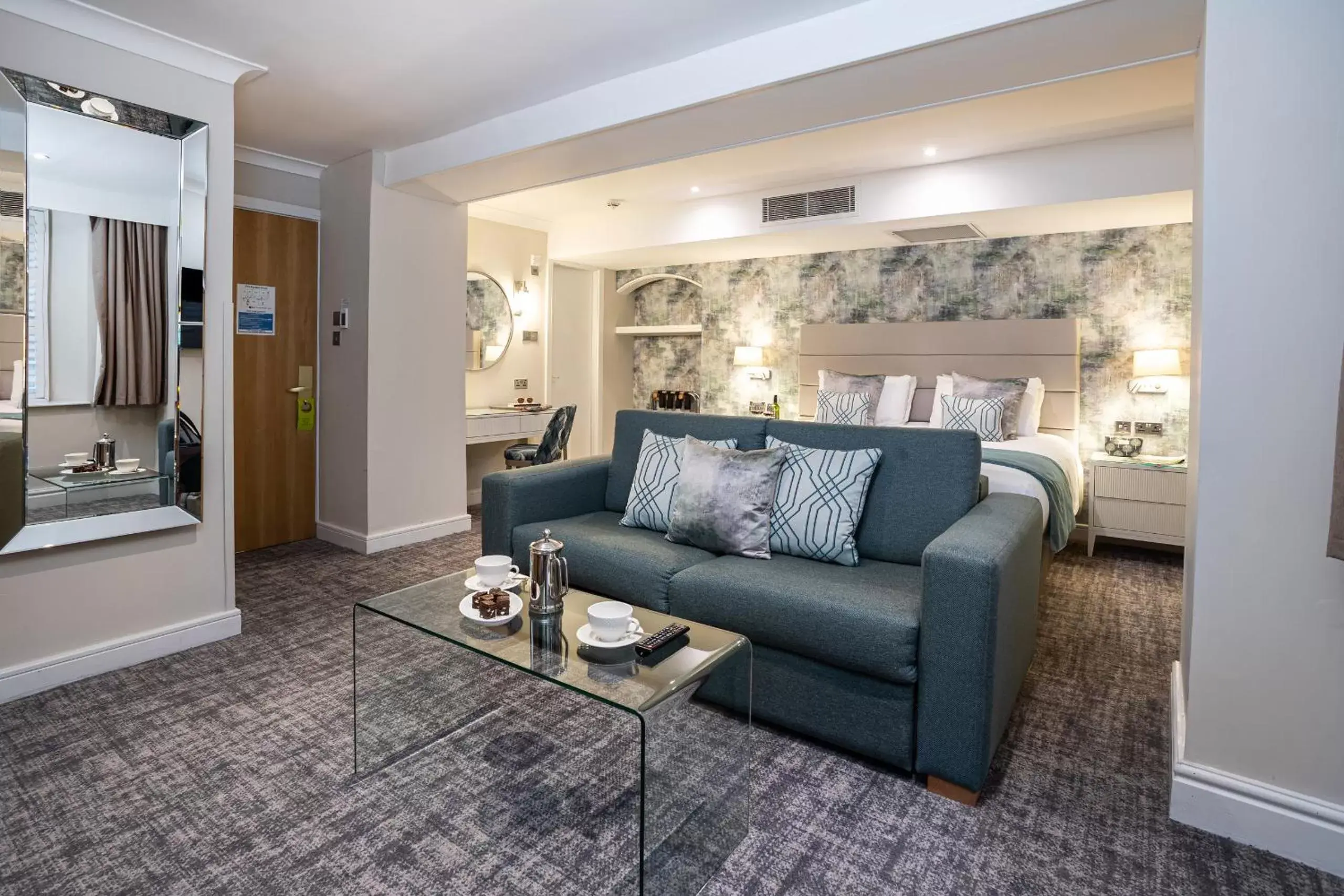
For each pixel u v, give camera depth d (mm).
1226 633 1712
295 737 2146
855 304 5957
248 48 2717
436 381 4508
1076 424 4922
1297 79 1570
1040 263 5117
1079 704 2439
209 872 1575
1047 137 3910
